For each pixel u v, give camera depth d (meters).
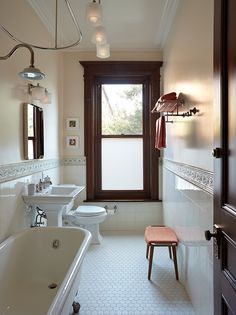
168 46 3.18
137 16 2.82
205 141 1.68
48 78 3.09
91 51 3.71
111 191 3.87
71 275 1.49
